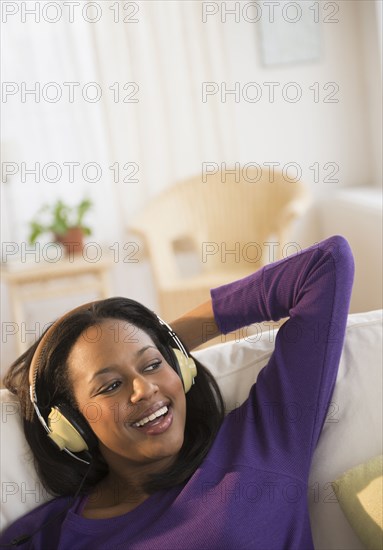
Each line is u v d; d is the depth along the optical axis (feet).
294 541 4.03
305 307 4.45
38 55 12.48
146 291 13.24
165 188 12.88
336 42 12.75
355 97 12.92
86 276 12.92
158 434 4.13
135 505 4.16
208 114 12.76
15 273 11.17
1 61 12.44
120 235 12.99
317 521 4.29
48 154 12.73
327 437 4.37
